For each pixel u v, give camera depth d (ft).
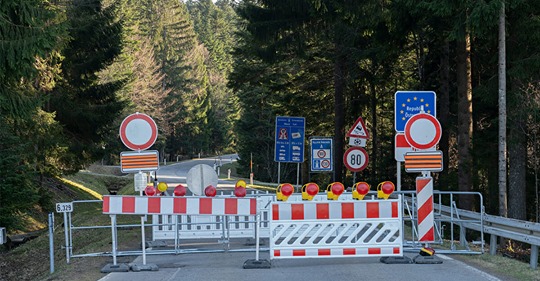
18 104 56.65
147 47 286.46
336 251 35.63
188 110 330.75
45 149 89.40
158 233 46.85
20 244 74.64
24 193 71.20
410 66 102.22
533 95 58.80
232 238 51.13
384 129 135.03
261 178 216.74
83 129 102.17
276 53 84.53
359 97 106.32
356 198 36.47
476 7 51.31
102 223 68.59
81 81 103.14
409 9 59.31
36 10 53.83
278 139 71.10
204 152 378.32
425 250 36.81
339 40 84.58
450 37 55.77
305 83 111.55
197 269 35.65
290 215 35.53
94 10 102.94
